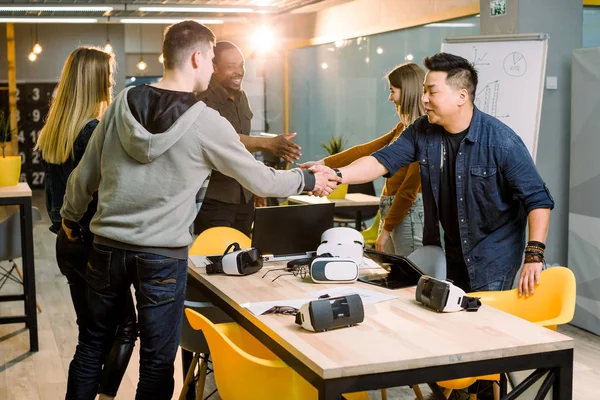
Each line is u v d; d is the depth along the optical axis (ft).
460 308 8.24
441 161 10.55
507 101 16.01
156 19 34.78
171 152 8.56
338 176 10.35
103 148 8.93
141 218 8.69
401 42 27.45
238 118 15.44
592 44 20.39
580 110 16.57
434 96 10.00
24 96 47.11
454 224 10.70
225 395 8.38
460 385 8.97
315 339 7.23
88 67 10.43
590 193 16.38
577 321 17.02
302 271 10.30
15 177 16.56
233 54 14.97
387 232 13.58
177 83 9.02
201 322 8.30
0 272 23.90
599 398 12.71
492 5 17.60
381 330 7.54
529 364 7.09
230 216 15.10
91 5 29.35
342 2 31.27
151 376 9.04
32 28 46.73
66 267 10.42
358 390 6.54
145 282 8.82
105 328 9.57
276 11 32.96
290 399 7.88
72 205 9.59
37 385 13.70
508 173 10.07
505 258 10.46
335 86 32.89
